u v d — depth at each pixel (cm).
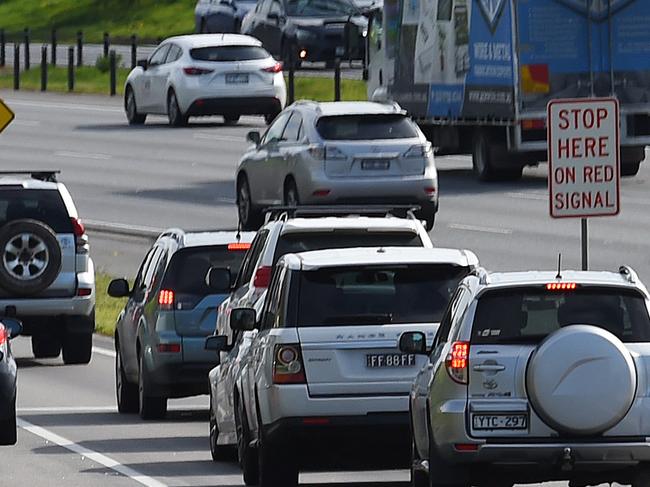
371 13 12325
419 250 4288
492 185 11100
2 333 4803
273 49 17088
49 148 13725
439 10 11338
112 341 8069
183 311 5712
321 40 16838
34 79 19525
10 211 7175
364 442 4134
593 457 3550
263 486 4222
